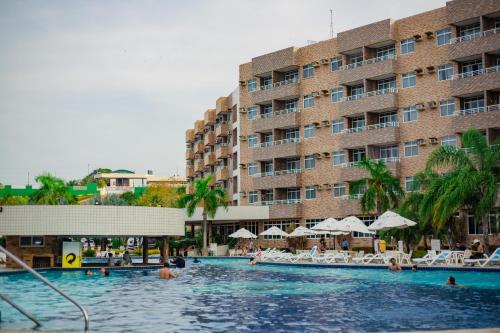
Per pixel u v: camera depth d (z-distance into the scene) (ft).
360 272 121.29
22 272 123.65
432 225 148.46
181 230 156.15
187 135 362.53
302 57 239.91
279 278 109.91
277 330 50.42
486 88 178.29
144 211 146.82
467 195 128.16
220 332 49.55
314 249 164.45
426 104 198.39
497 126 174.91
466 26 189.88
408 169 202.59
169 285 96.84
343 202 214.48
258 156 248.52
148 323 54.65
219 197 231.09
